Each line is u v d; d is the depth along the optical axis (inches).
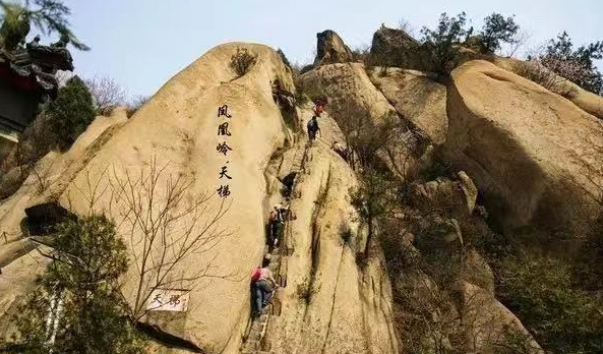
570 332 629.0
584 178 940.6
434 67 1300.4
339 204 833.5
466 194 979.9
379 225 877.2
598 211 913.5
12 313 520.7
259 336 652.7
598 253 892.6
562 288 714.8
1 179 890.1
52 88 390.9
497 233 994.7
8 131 385.4
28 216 686.5
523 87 1092.5
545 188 947.3
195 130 796.6
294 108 1023.0
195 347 601.6
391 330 727.7
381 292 772.6
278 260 736.3
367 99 1222.3
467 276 844.0
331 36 1472.7
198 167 755.4
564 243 917.8
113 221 469.7
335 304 704.4
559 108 1045.8
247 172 790.5
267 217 791.7
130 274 603.2
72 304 404.5
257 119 873.5
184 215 642.2
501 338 719.1
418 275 821.9
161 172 721.0
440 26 1315.2
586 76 1409.9
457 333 732.0
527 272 773.9
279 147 911.0
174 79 846.5
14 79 383.6
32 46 384.2
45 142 991.0
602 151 978.7
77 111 1014.4
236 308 650.2
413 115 1205.7
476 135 1039.0
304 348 652.1
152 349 582.6
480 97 1068.5
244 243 705.0
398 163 1098.7
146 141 745.6
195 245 660.7
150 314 592.7
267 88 954.7
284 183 871.7
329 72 1283.2
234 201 735.7
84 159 733.9
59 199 662.5
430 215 932.0
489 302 767.7
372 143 1122.0
